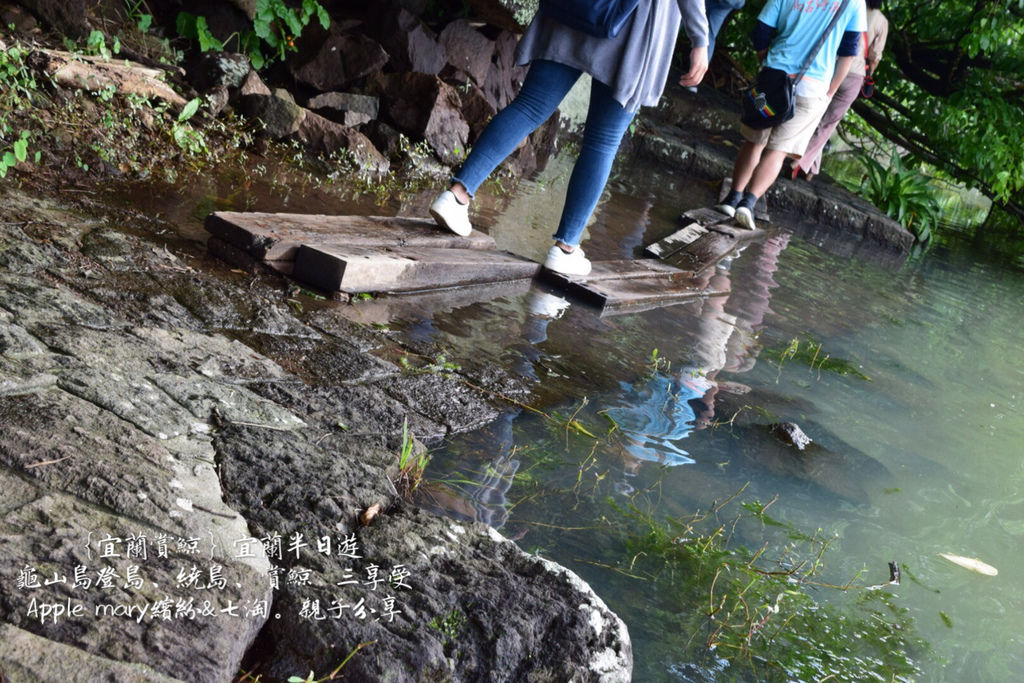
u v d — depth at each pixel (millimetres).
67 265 3141
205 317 3092
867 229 9289
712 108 12078
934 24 11938
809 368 4473
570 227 4688
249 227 3766
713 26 6871
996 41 11023
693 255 6246
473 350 3564
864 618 2404
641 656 2049
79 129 4539
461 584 1976
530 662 1867
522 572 2080
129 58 5590
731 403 3738
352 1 7359
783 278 6352
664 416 3441
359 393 2863
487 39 7867
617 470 2916
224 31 6379
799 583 2508
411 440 2623
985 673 2258
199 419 2369
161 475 2021
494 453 2816
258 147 5809
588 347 3971
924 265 8609
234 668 1670
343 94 6629
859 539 2844
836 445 3547
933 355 5277
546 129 8812
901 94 12836
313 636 1757
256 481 2139
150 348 2693
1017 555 2936
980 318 6664
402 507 2221
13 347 2398
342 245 3932
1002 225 13320
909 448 3699
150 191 4398
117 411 2260
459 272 4238
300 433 2465
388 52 7094
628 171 9547
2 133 4031
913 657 2273
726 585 2414
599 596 2227
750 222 7648
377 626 1801
